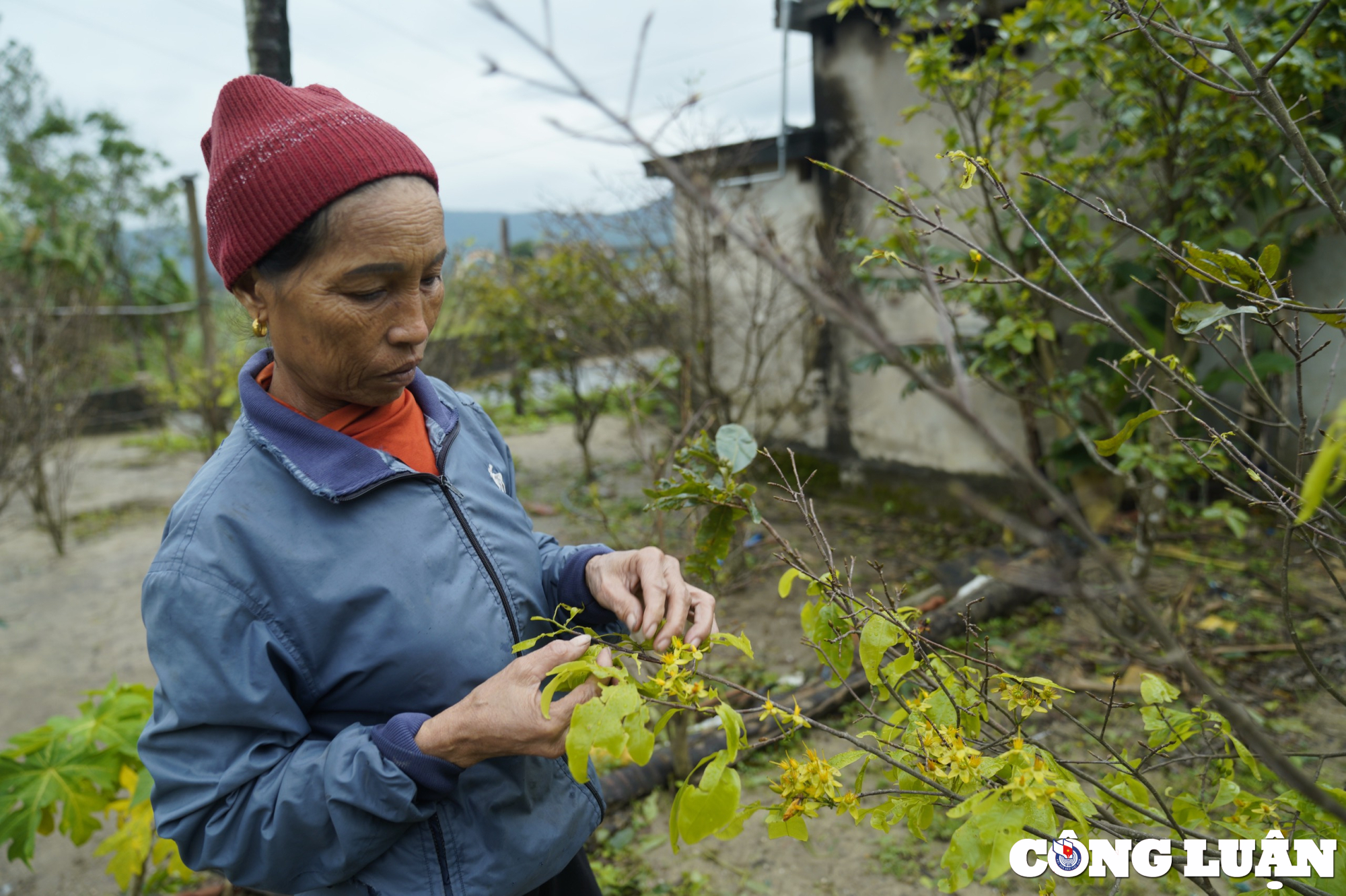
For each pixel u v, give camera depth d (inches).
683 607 45.9
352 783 36.9
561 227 243.3
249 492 40.7
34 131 631.8
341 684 41.2
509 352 302.7
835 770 39.1
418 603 41.6
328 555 40.4
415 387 49.7
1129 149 162.4
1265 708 118.3
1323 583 155.6
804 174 235.3
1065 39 125.1
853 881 96.2
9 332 241.0
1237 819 42.4
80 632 187.8
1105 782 46.7
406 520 42.8
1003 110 132.1
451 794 42.1
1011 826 32.2
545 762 47.4
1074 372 181.8
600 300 255.8
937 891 92.4
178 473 353.7
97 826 84.4
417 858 41.4
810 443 252.8
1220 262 38.2
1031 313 147.1
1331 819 41.1
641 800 113.0
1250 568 163.6
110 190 647.8
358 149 36.7
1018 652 137.7
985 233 172.9
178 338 556.1
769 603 168.6
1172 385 128.6
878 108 218.1
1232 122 123.8
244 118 37.7
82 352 281.0
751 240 18.1
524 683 37.4
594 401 290.4
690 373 205.5
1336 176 129.8
